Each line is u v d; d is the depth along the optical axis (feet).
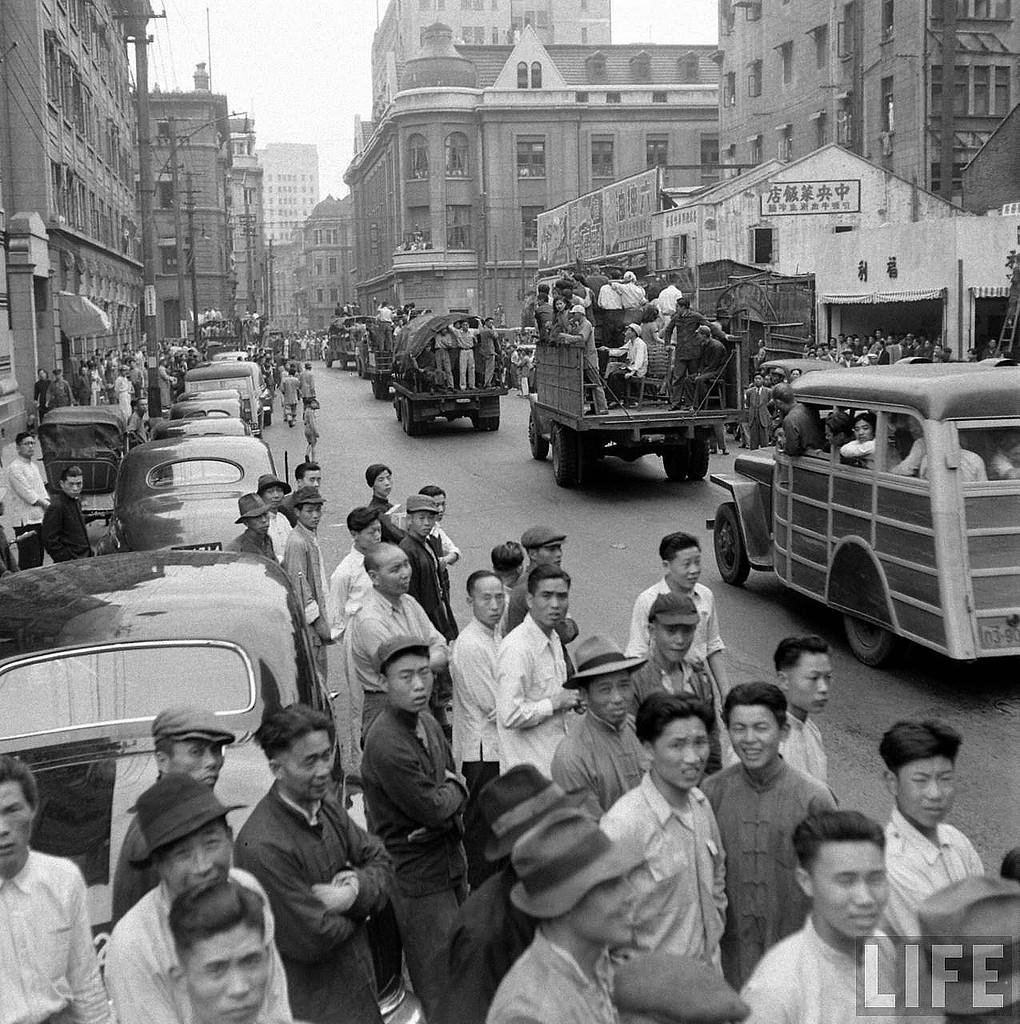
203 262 289.33
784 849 15.03
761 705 15.07
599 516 61.57
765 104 196.34
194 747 15.25
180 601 21.06
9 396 105.60
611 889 9.87
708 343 66.74
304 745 14.14
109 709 19.19
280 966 12.01
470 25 413.39
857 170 138.31
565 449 69.51
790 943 11.60
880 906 11.19
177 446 44.21
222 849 12.08
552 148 283.18
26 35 122.83
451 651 25.86
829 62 173.17
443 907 17.21
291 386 115.75
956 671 35.12
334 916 14.17
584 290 67.56
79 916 13.08
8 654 19.79
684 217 144.25
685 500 65.26
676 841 14.25
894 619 34.01
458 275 284.82
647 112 285.02
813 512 38.78
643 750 17.17
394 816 16.98
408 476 79.00
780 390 40.70
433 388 102.99
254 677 19.90
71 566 23.66
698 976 8.11
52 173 130.82
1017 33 153.17
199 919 9.75
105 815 16.98
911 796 13.89
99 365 134.51
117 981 11.88
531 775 12.04
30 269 112.98
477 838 19.94
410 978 17.31
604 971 10.65
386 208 318.04
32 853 13.20
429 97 280.51
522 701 19.88
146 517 39.65
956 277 103.60
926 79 149.69
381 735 16.99
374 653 23.99
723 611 42.80
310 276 545.44
